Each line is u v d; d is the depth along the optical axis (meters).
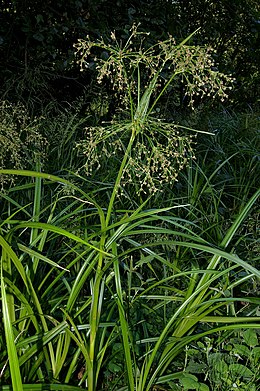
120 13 5.75
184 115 5.89
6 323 1.50
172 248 3.04
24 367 2.09
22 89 4.97
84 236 2.48
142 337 2.65
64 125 4.50
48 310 2.33
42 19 5.20
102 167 4.15
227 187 4.62
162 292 2.95
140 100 2.04
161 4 6.02
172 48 2.00
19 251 2.52
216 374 2.37
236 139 5.76
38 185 2.39
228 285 2.63
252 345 2.47
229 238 2.36
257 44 8.27
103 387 2.47
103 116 5.44
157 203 3.79
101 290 2.11
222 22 7.79
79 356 2.47
